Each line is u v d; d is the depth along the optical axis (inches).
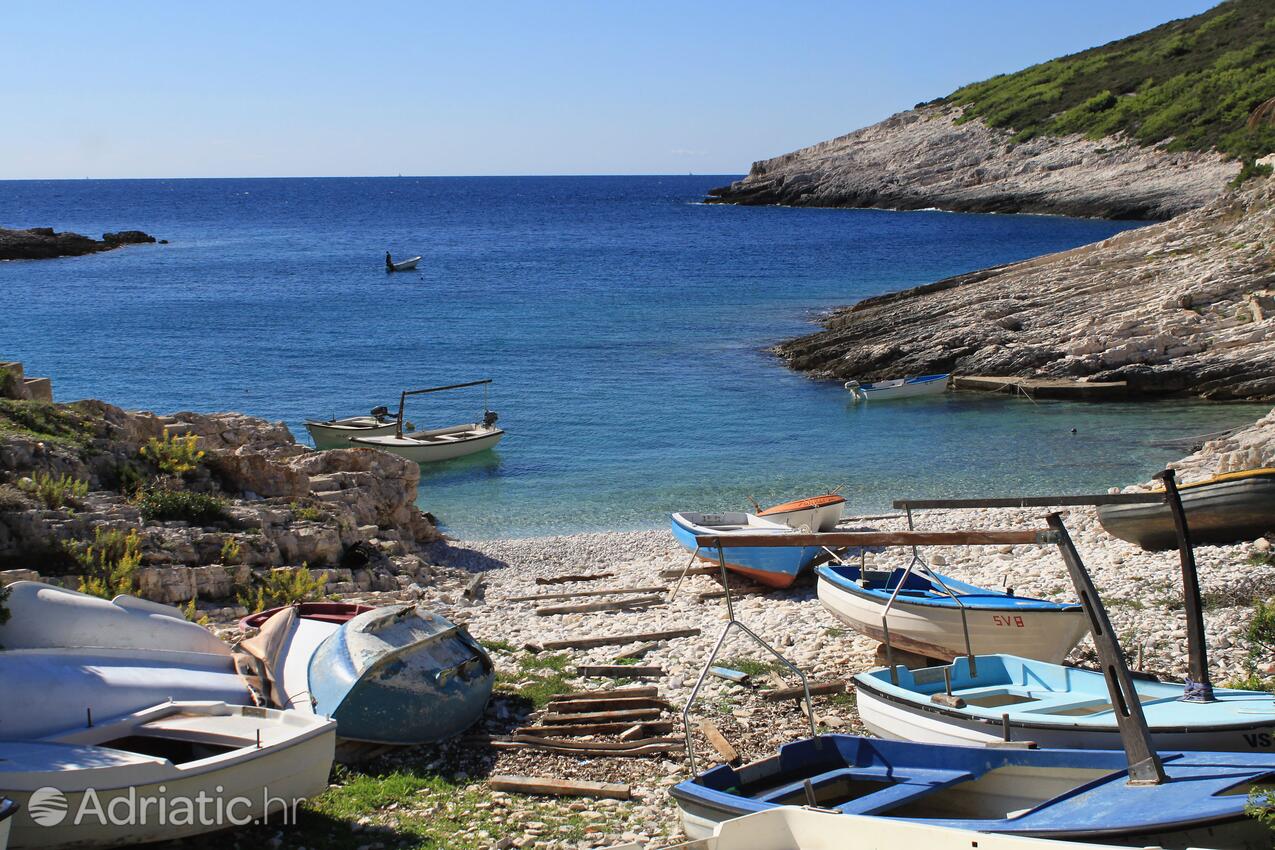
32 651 442.9
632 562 942.4
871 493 1187.9
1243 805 318.7
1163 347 1711.4
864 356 1902.1
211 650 523.8
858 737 423.8
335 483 954.7
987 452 1369.3
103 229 6491.1
